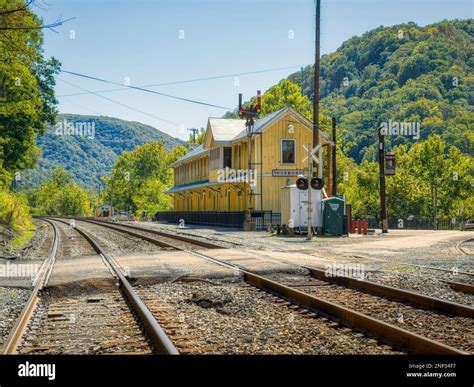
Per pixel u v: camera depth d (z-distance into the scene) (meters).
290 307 9.90
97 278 13.38
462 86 143.00
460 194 60.66
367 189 62.94
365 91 160.38
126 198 127.00
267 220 44.00
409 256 19.08
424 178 61.38
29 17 18.44
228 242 26.61
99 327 8.34
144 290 12.34
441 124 115.69
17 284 13.18
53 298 11.63
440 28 181.00
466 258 18.30
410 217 56.12
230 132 53.06
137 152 131.00
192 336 7.59
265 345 7.18
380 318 8.97
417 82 144.88
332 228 32.59
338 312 8.73
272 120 44.72
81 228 50.09
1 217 33.94
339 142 72.94
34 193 163.50
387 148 116.56
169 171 123.81
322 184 29.30
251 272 14.74
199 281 13.48
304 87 131.38
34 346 7.27
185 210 70.81
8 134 54.38
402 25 191.12
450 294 11.33
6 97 41.62
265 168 44.84
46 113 62.44
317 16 32.53
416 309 9.70
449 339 7.52
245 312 9.54
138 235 33.69
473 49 168.25
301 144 45.53
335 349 6.96
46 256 21.17
